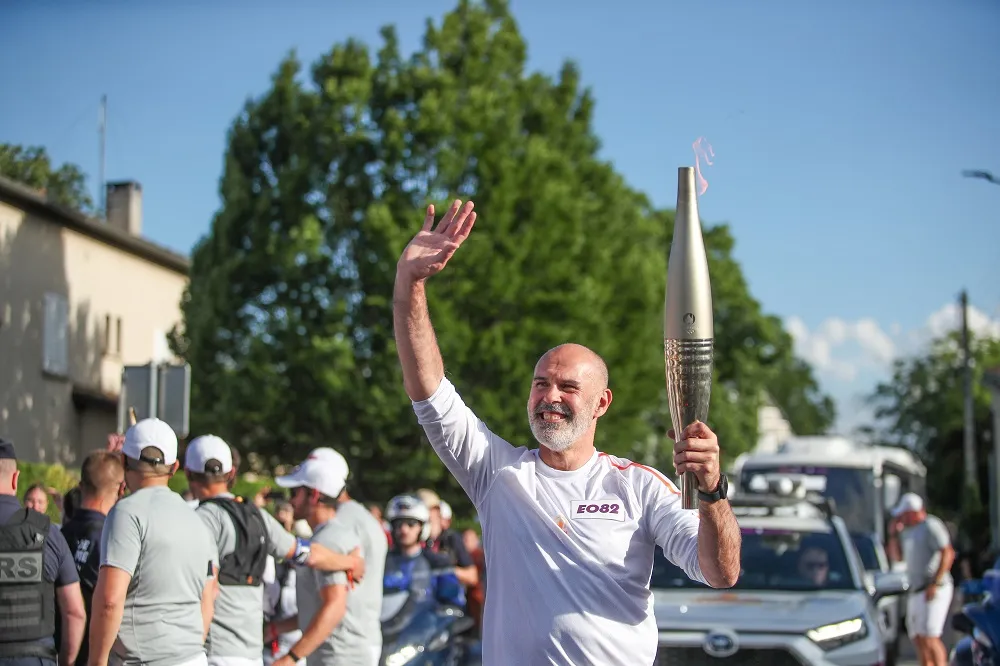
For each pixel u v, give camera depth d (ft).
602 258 100.01
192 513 20.06
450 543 38.99
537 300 94.53
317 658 24.68
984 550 108.37
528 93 102.94
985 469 179.73
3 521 19.83
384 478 92.48
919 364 224.12
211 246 97.40
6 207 88.79
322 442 92.73
